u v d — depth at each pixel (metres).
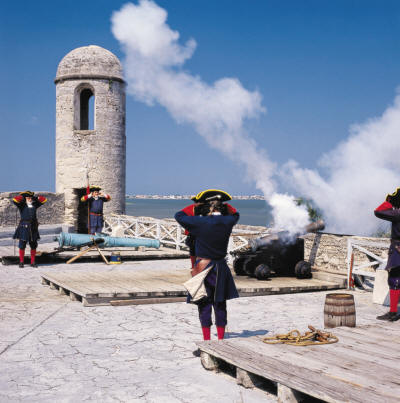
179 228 16.19
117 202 22.95
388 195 6.63
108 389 4.05
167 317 6.74
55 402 3.77
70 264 12.99
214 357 4.50
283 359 4.10
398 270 6.54
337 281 9.45
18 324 6.29
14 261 12.77
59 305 7.55
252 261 9.66
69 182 22.55
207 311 4.96
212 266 4.89
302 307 7.59
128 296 7.59
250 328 6.14
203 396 3.91
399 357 4.18
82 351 5.12
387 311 7.44
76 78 22.22
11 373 4.44
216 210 4.98
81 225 23.27
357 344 4.60
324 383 3.52
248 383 4.07
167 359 4.87
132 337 5.69
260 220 79.25
